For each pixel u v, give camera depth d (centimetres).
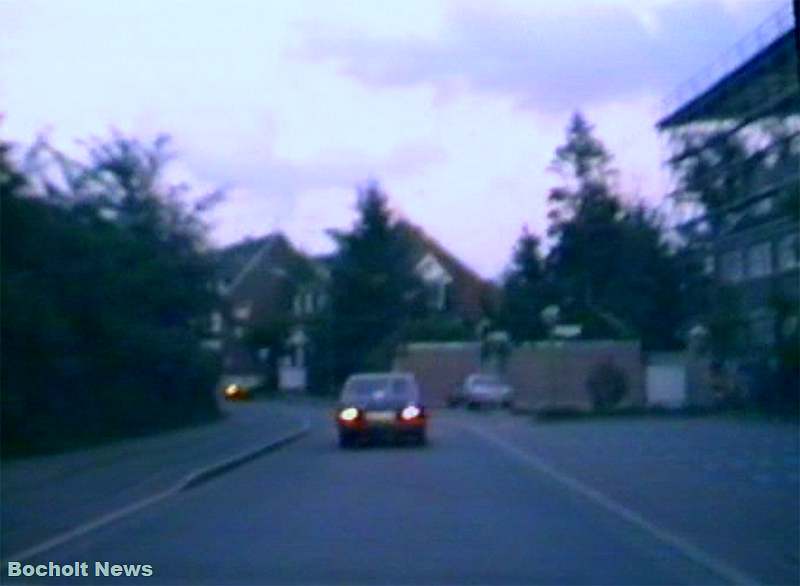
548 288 9112
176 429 5119
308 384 9756
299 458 3762
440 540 1952
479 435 4816
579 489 2744
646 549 1880
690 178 6800
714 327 6247
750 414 5781
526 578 1620
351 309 9738
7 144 3662
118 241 4881
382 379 4262
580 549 1873
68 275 4150
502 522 2175
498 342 8938
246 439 4466
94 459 3538
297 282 10900
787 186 5628
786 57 5475
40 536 2016
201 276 5809
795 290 5769
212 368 5988
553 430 5119
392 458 3684
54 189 4341
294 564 1712
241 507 2416
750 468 3250
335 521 2183
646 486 2812
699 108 6450
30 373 3775
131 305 4922
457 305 11881
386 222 9969
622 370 7119
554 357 7612
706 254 7181
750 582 1616
